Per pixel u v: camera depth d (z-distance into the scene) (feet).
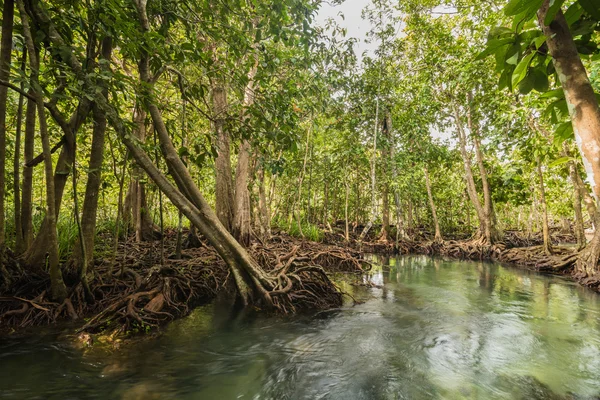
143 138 23.57
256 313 18.37
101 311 15.11
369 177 65.77
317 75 31.09
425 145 55.47
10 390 10.04
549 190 55.26
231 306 19.84
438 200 75.77
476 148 50.01
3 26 12.58
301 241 45.52
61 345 12.82
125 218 29.45
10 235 20.34
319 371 12.22
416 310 20.34
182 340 14.57
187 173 18.11
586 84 3.73
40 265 16.22
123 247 26.63
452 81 45.73
